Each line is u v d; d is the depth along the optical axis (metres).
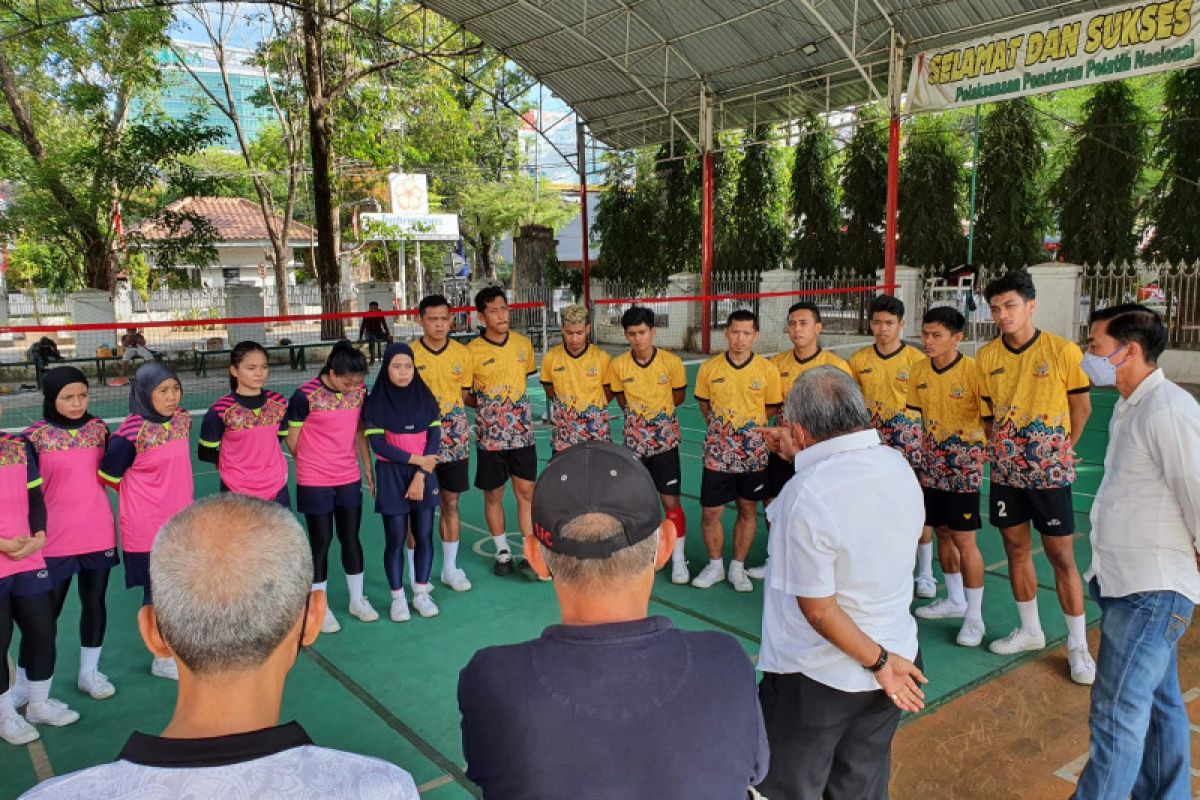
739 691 1.44
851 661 2.28
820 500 2.21
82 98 17.88
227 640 1.18
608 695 1.36
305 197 32.59
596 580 1.47
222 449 4.36
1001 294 3.97
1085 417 3.89
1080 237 15.06
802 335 5.05
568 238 42.56
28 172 18.52
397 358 4.73
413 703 3.93
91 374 16.72
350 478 4.75
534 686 1.37
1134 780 2.69
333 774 1.14
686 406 12.47
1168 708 2.77
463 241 38.12
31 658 3.67
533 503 1.56
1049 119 18.11
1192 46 8.74
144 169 18.66
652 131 17.77
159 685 4.16
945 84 11.37
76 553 3.82
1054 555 3.98
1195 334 13.01
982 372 4.16
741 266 20.42
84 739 3.65
